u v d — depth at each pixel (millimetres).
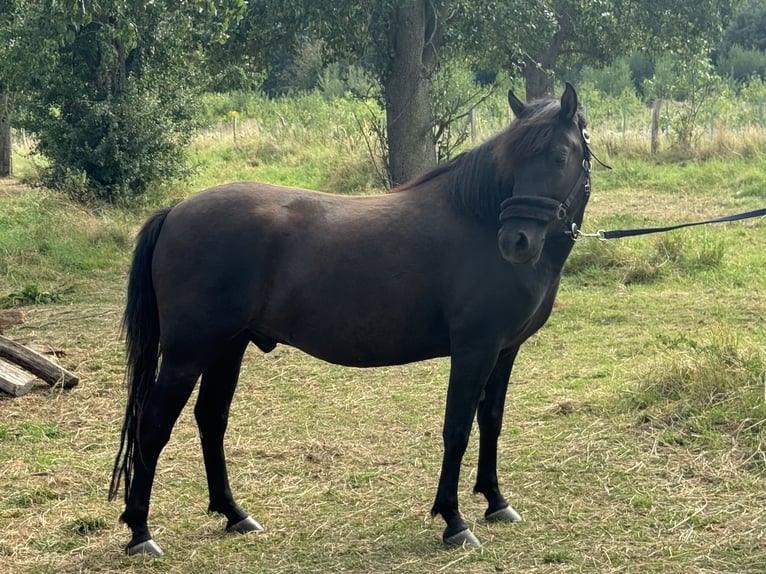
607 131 23094
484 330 4117
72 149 16109
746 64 37312
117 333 8672
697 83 21656
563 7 17938
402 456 5520
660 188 16266
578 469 5199
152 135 16328
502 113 25484
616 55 20344
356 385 6977
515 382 6926
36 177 19844
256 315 4262
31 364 6957
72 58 16156
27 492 4938
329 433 5953
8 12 14812
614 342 7805
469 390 4152
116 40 16203
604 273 10070
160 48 16469
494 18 12555
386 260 4172
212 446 4520
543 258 4176
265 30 12344
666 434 5531
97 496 4980
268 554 4258
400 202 4340
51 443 5844
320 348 4312
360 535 4441
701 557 4062
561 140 3994
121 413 6469
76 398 6781
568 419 6004
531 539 4328
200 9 9031
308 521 4637
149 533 4316
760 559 4016
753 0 40375
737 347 6453
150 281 4309
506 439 5730
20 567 4141
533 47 15344
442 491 4250
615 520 4516
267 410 6473
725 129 19719
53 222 12953
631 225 12672
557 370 7164
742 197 14703
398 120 12461
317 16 11914
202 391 4523
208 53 13688
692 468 5090
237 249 4168
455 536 4258
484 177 4141
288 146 23266
